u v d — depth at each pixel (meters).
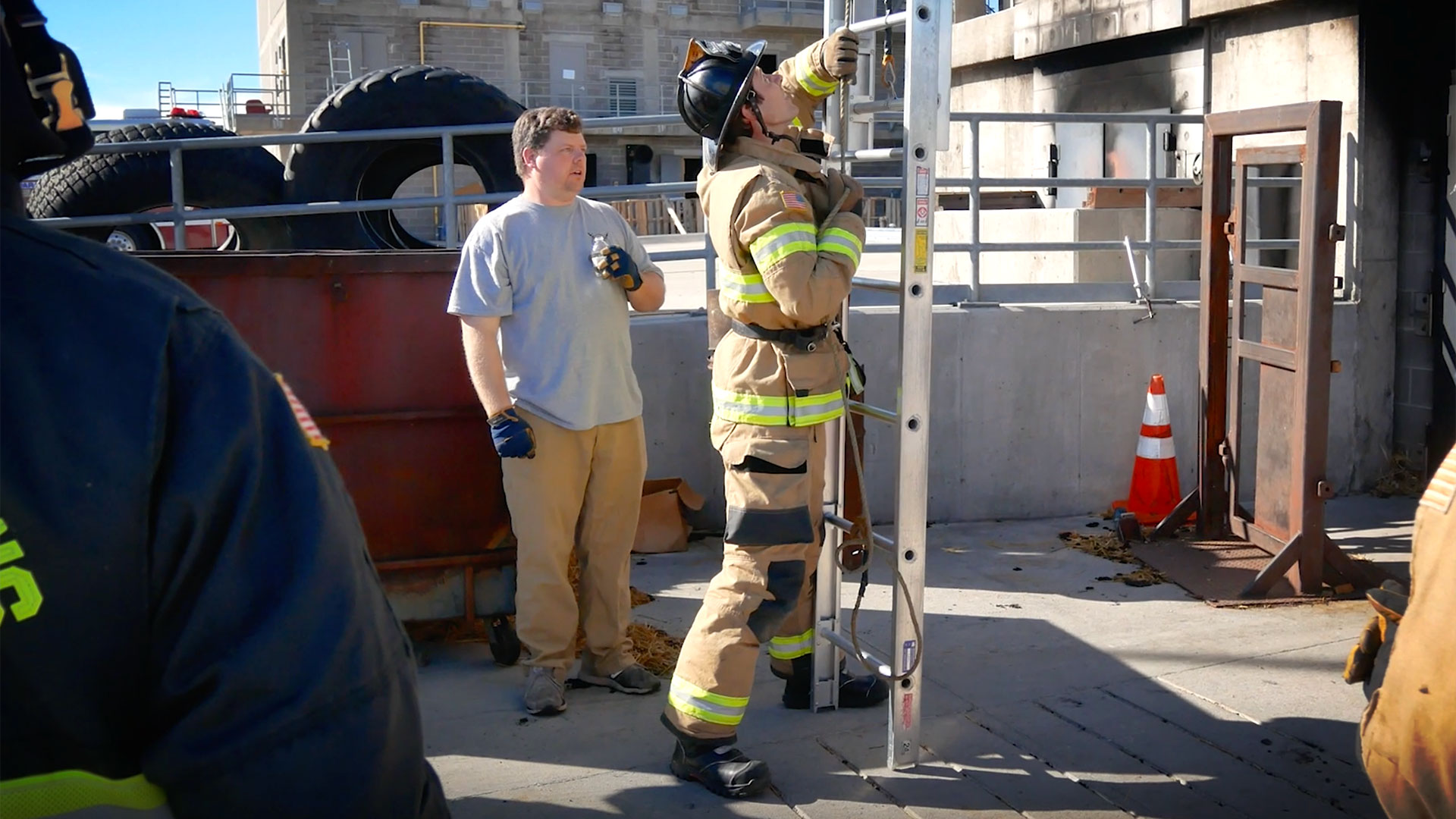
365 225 7.51
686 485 6.25
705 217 3.48
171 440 1.04
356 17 40.41
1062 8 9.58
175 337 1.05
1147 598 5.35
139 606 1.01
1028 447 6.77
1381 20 7.07
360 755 1.06
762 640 3.50
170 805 1.04
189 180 7.58
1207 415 6.16
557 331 4.06
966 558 6.02
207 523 1.04
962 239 9.18
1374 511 6.91
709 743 3.53
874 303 7.12
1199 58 8.46
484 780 3.63
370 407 4.58
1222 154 5.96
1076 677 4.42
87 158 7.52
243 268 4.44
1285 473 5.73
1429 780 1.84
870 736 3.93
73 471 0.97
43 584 0.95
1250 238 7.93
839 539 4.07
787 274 3.16
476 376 4.00
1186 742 3.84
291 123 40.06
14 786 0.97
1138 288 6.95
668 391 6.32
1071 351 6.77
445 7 41.09
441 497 4.63
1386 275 7.30
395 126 7.36
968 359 6.62
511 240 4.02
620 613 4.34
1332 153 5.17
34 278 1.00
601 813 3.40
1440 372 7.10
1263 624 4.97
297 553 1.07
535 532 4.12
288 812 1.02
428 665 4.70
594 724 4.06
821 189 3.48
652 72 43.72
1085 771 3.64
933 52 3.34
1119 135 9.37
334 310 4.53
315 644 1.06
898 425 3.52
